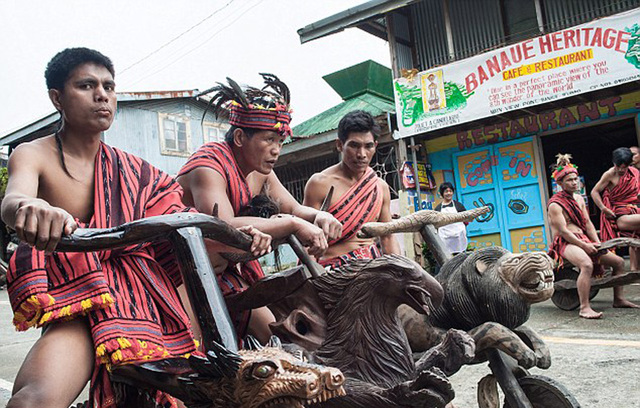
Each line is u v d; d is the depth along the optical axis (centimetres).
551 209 604
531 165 975
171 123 1516
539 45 877
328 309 178
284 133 241
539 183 966
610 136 1210
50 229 129
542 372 380
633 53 804
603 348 430
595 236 604
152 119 1482
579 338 475
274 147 239
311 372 128
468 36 1002
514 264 204
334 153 1130
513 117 984
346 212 325
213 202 226
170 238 156
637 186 648
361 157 327
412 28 1062
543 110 957
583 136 1161
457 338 165
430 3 1043
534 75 884
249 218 207
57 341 160
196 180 233
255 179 268
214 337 144
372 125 331
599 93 906
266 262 562
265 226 200
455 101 954
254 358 131
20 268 157
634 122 952
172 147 1514
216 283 152
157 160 1480
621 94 889
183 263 151
